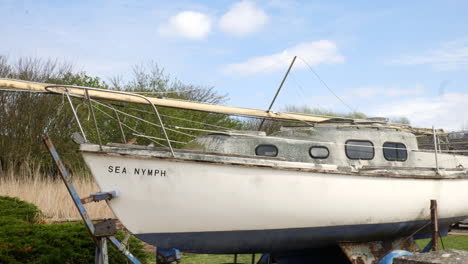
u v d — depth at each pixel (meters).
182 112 15.27
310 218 5.99
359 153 6.74
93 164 5.18
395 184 6.52
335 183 6.05
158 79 20.53
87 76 21.14
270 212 5.75
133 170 5.25
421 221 6.95
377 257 6.66
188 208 5.43
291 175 5.78
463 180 7.38
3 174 14.63
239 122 20.38
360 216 6.31
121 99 5.96
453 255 3.96
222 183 5.48
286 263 6.89
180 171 5.36
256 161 5.64
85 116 17.83
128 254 5.30
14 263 5.36
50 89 5.41
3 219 7.23
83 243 6.45
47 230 6.68
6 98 18.19
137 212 5.31
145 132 14.25
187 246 5.67
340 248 6.57
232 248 5.92
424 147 10.50
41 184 12.12
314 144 6.48
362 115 8.86
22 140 18.03
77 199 5.00
